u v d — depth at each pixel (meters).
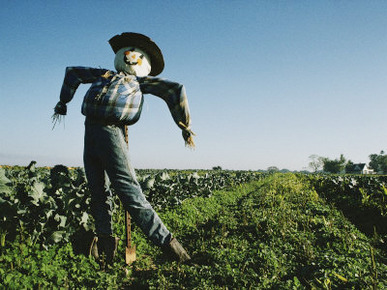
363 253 4.41
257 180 29.61
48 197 3.92
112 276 3.24
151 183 7.72
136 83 3.27
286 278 3.73
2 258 3.21
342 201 12.38
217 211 8.85
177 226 6.22
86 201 4.58
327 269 3.70
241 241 5.09
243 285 3.32
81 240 3.75
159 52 3.69
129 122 3.20
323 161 113.19
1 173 3.81
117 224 5.41
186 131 3.38
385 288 3.12
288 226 5.85
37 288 2.77
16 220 3.66
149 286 3.23
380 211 8.82
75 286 3.03
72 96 3.65
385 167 124.69
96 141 3.10
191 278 3.42
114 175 3.12
